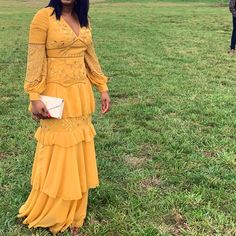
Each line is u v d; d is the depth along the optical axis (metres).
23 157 5.50
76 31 3.63
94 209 4.33
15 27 19.16
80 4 3.63
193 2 33.84
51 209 3.87
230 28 18.27
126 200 4.49
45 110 3.64
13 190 4.70
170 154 5.60
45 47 3.63
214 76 9.80
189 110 7.31
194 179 4.98
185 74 9.95
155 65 10.91
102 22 20.70
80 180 3.83
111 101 7.90
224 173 5.12
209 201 4.50
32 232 3.95
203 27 18.61
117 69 10.42
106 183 4.84
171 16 23.06
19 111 7.26
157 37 15.91
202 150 5.76
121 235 3.96
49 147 3.74
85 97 3.76
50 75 3.67
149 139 6.06
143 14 24.45
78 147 3.77
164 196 4.62
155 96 8.12
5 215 4.21
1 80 9.37
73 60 3.67
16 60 11.66
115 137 6.16
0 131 6.37
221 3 32.12
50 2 3.62
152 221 4.18
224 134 6.30
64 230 3.92
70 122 3.71
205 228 4.07
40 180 3.81
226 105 7.59
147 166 5.32
